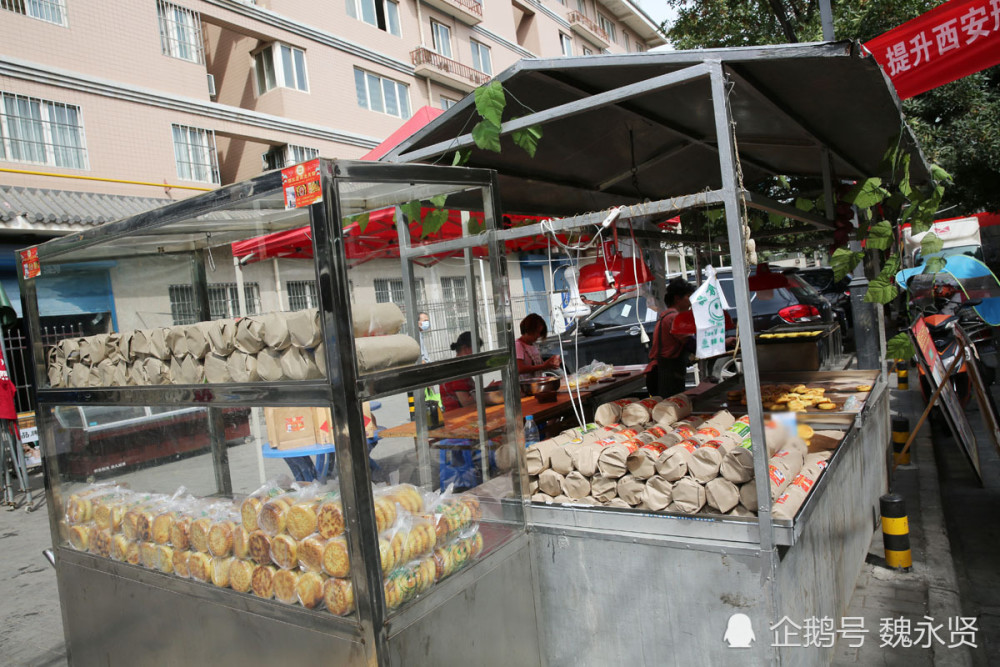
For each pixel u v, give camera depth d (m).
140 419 2.67
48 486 2.99
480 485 2.51
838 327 8.80
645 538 2.28
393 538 1.92
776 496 2.29
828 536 2.73
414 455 2.54
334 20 16.22
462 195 2.58
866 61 2.18
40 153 10.12
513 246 4.04
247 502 2.12
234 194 2.03
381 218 2.31
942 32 3.70
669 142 3.90
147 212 2.35
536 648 2.49
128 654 2.63
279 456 2.41
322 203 1.78
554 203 4.68
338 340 1.79
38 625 3.88
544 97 2.92
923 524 4.25
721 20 11.18
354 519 1.81
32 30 10.25
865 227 3.88
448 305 2.58
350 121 16.27
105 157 10.96
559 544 2.48
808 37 9.45
